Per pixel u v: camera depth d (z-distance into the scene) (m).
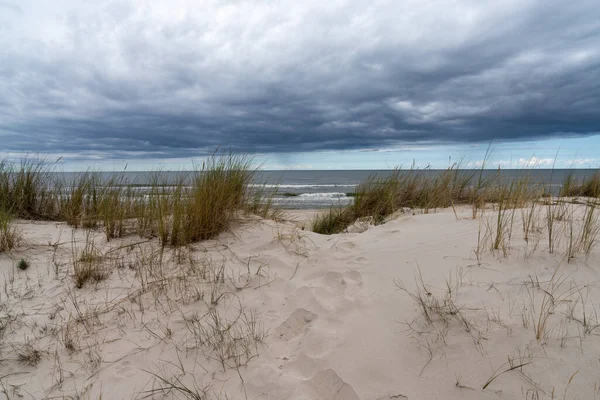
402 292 3.01
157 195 5.32
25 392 2.34
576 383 1.83
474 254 3.40
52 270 3.84
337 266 3.89
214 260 4.25
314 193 20.20
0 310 3.13
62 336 2.86
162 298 3.38
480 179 6.76
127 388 2.34
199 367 2.51
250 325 2.96
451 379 2.05
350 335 2.60
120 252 4.41
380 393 2.07
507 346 2.15
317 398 2.14
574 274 2.72
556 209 4.39
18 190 5.79
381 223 6.12
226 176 5.73
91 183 5.96
